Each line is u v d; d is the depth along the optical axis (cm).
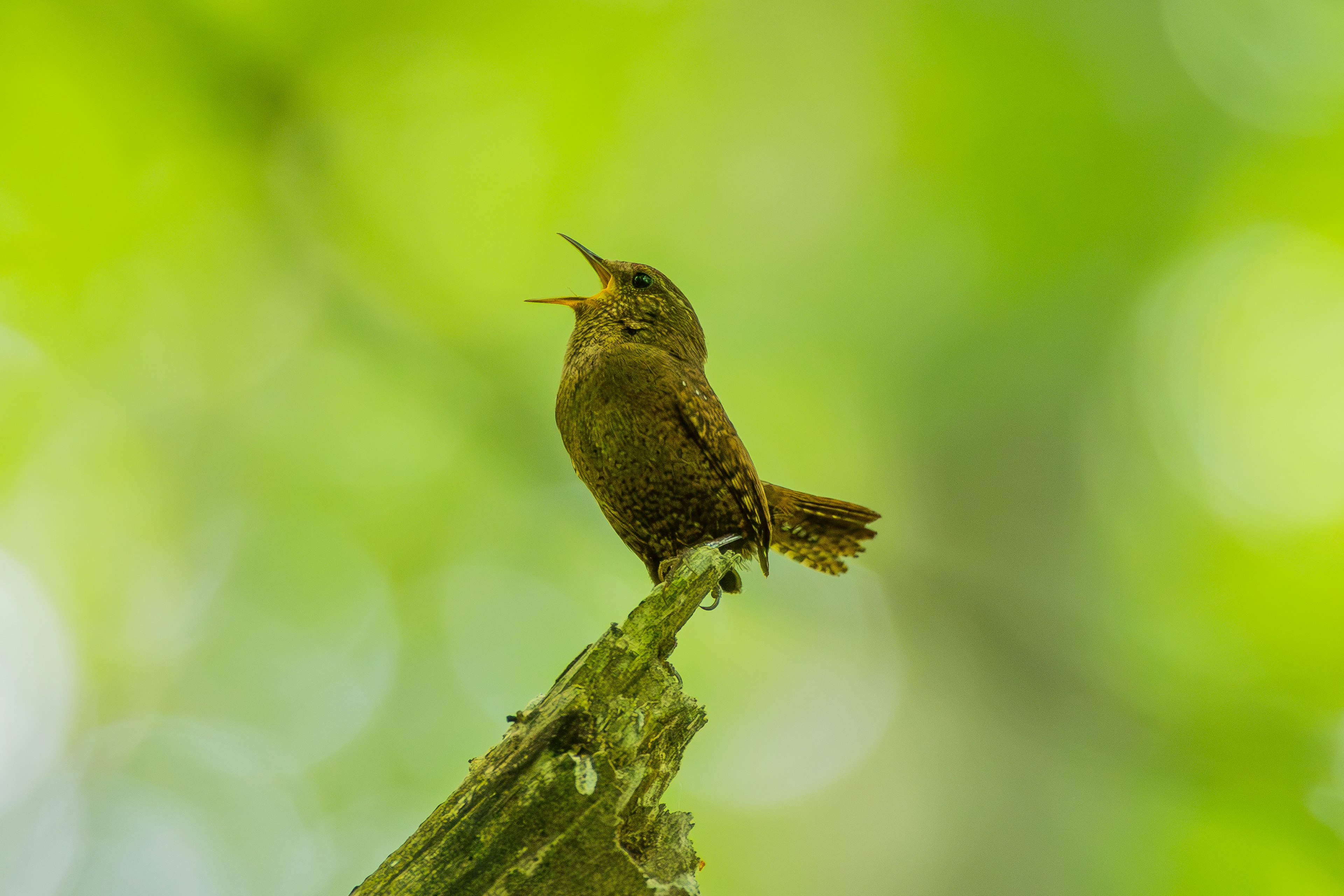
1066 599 954
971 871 839
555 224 1230
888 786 892
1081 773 881
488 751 362
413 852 334
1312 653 1135
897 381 1080
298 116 1112
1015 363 1038
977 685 916
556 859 328
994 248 1110
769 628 1182
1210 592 1187
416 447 1322
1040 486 996
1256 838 947
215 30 1050
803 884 941
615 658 376
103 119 1064
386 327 1191
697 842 1245
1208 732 873
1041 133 1135
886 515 1019
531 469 1203
